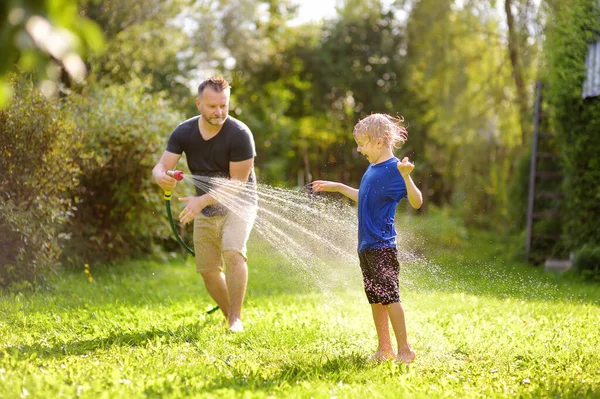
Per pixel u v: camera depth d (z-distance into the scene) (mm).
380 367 4082
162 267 11125
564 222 11633
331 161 21406
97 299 7199
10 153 7332
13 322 5484
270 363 4301
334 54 21875
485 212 16859
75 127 8320
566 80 10875
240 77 22266
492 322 5836
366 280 4367
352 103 22141
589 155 10773
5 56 1994
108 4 13984
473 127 16844
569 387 3730
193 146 5293
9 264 7312
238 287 5285
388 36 21500
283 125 21094
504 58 16656
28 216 7324
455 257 11969
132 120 10562
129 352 4418
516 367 4352
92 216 10680
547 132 12641
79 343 4688
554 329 5488
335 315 6109
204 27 20312
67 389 3332
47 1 2016
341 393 3498
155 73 17953
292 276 8922
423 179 19609
